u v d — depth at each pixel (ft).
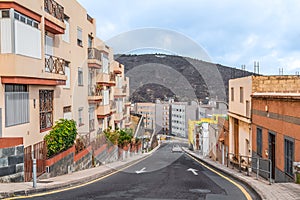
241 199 21.22
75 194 22.29
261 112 43.91
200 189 23.91
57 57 45.24
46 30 42.55
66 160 36.73
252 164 45.52
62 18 46.70
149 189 23.58
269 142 40.22
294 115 32.14
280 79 49.80
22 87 36.06
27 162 28.86
